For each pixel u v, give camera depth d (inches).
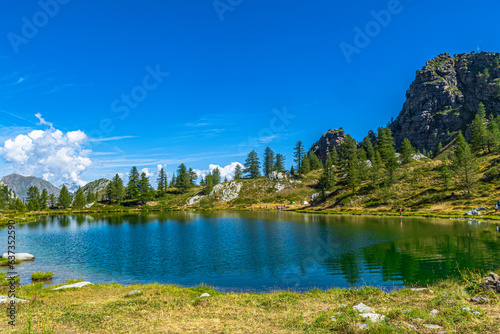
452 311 464.1
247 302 645.3
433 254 1295.5
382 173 5221.5
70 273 1196.5
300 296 705.0
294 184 6412.4
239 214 4414.4
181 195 7239.2
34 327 463.2
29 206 6806.1
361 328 414.6
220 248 1674.5
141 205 6560.0
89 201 7559.1
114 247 1780.3
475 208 2984.7
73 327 468.1
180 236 2197.3
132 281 1071.0
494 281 585.6
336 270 1133.7
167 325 468.4
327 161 5319.9
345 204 4384.8
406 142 5792.3
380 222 2701.8
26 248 1796.3
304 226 2613.2
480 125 5319.9
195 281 1050.1
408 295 631.8
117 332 436.5
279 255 1446.9
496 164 4015.8
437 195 3631.9
